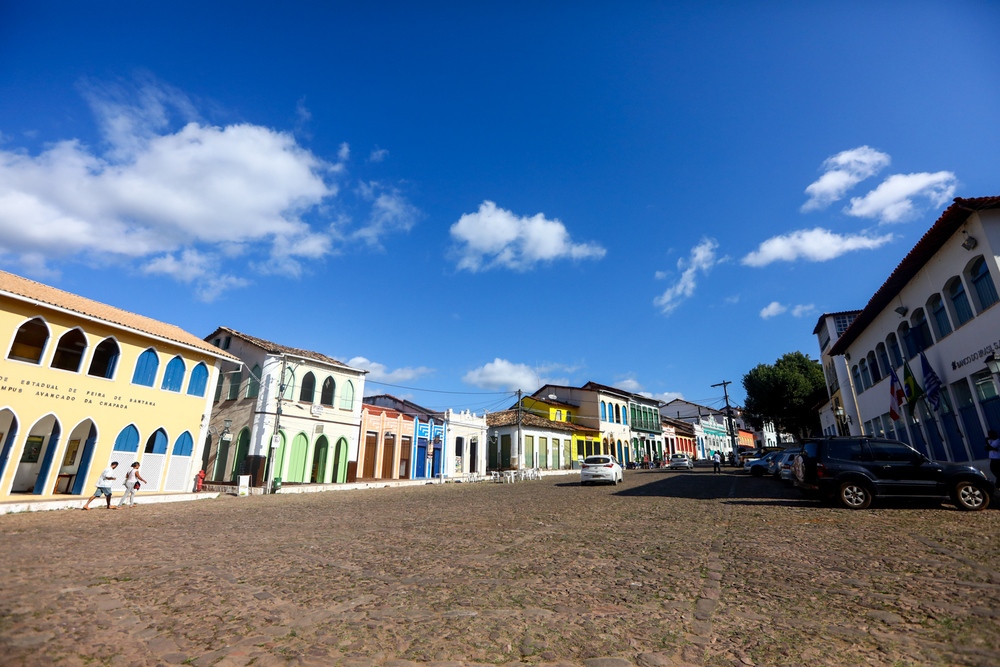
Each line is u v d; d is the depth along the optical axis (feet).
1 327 55.62
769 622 15.69
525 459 143.13
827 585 19.30
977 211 45.80
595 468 86.12
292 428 92.48
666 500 54.19
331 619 16.87
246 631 15.79
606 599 18.56
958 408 53.67
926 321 58.44
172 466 72.08
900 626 14.93
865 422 88.07
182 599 19.10
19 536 34.65
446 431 125.80
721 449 292.40
